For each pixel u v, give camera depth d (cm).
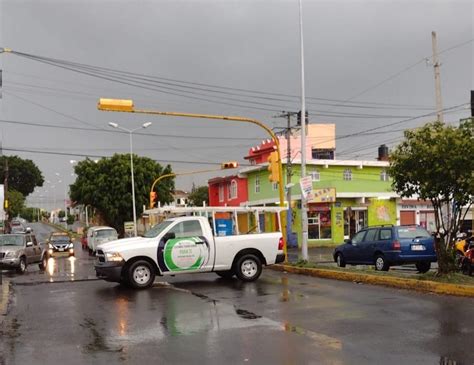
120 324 940
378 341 761
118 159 5456
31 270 2394
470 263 1600
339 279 1550
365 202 4350
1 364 697
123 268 1441
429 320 896
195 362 680
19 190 11369
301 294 1246
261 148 5309
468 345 728
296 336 805
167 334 846
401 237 1739
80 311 1093
